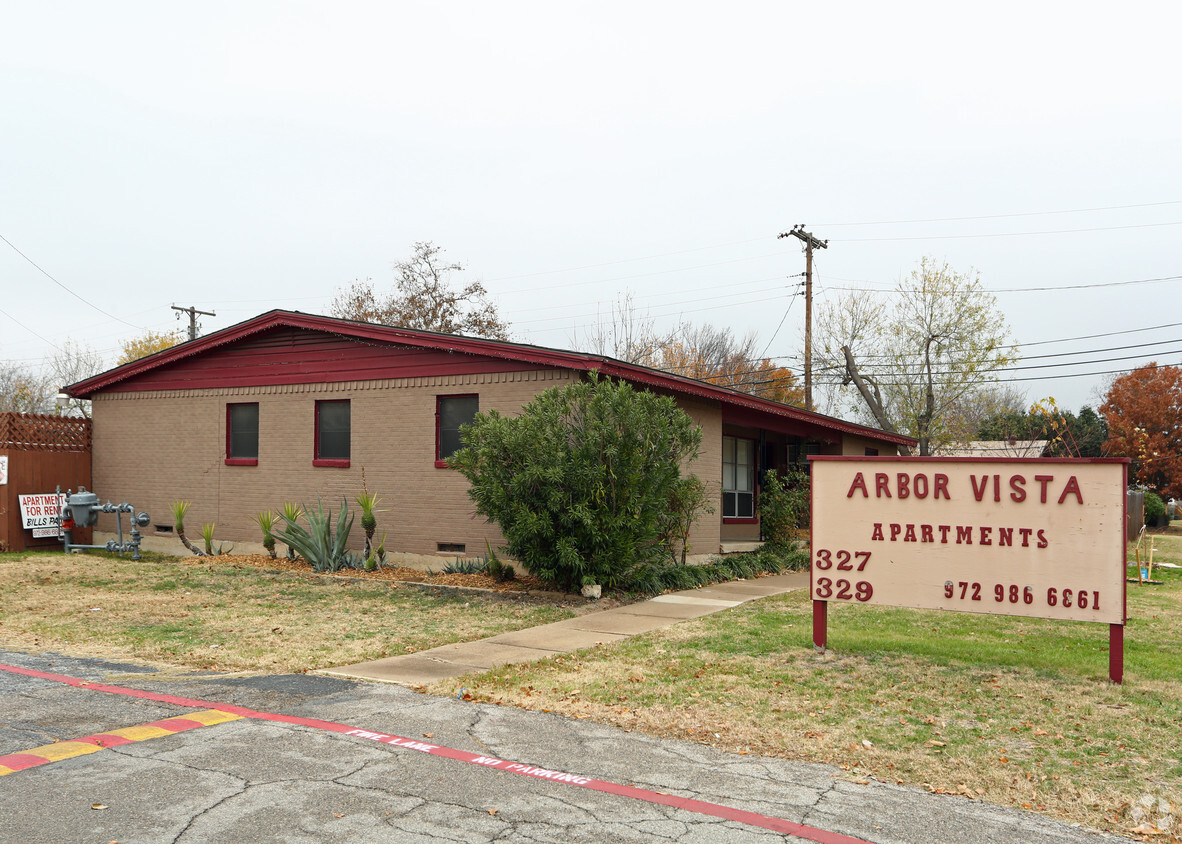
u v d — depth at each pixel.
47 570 15.06
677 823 4.69
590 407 12.41
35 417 18.41
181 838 4.37
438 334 14.85
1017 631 10.50
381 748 5.88
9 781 5.13
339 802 4.89
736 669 8.27
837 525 9.03
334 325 15.97
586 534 12.34
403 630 10.40
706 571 15.19
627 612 11.70
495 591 13.05
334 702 7.11
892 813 4.91
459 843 4.37
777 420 20.22
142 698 7.10
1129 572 18.56
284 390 16.75
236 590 13.37
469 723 6.53
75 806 4.76
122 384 18.91
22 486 18.11
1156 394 46.31
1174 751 5.98
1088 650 9.29
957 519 8.48
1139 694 7.43
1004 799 5.17
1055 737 6.27
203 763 5.50
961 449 37.25
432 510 15.03
